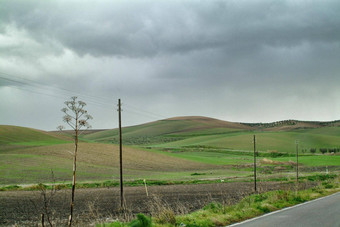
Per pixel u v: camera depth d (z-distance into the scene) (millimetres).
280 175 75812
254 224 14422
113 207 27609
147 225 13609
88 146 111812
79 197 35844
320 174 75875
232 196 34969
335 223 14305
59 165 76562
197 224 14555
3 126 157375
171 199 32875
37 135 152750
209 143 196875
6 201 31953
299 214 17297
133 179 62625
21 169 68062
